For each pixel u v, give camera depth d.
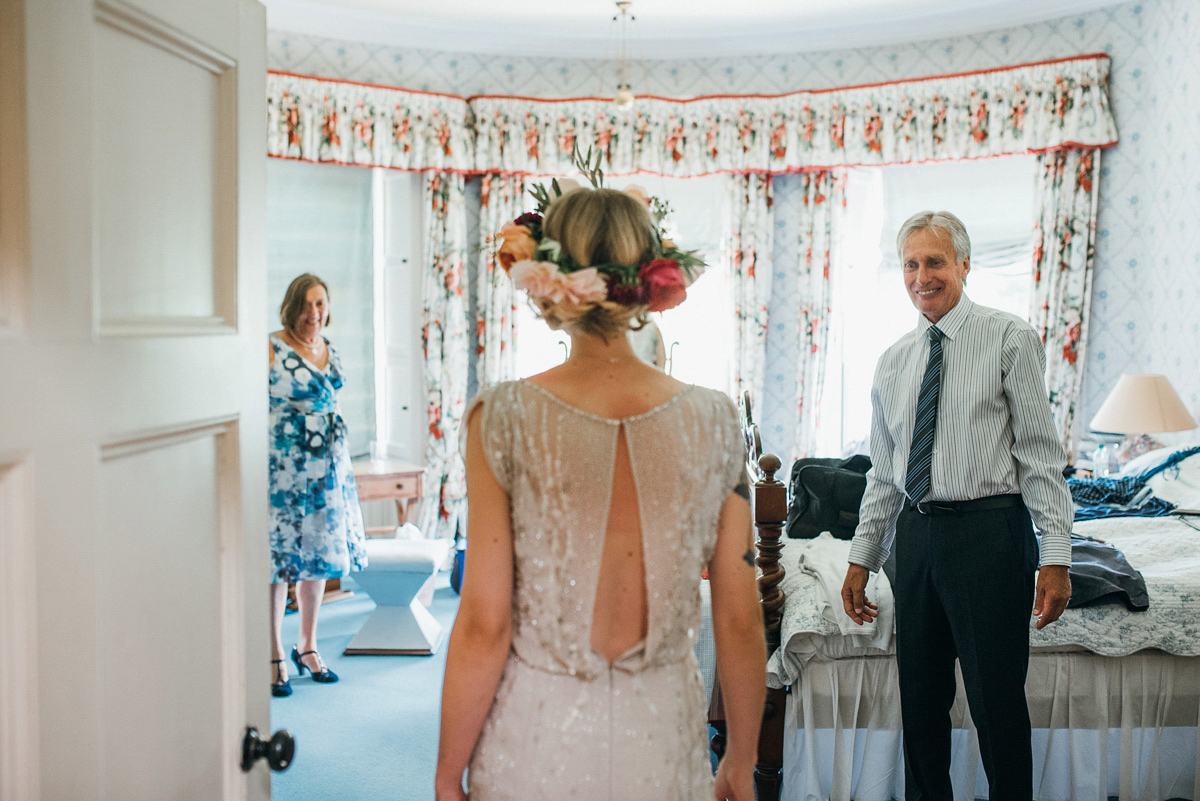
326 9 5.50
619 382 1.25
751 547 1.34
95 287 0.90
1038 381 2.24
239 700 1.21
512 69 6.09
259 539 1.27
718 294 6.16
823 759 2.79
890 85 5.61
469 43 5.96
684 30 5.82
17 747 0.81
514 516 1.22
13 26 0.79
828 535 3.43
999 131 5.37
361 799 2.90
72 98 0.86
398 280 6.03
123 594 0.96
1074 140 5.15
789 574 2.96
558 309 1.24
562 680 1.19
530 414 1.22
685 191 6.12
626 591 1.20
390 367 6.13
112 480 0.95
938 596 2.34
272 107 5.41
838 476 3.47
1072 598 2.68
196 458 1.12
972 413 2.26
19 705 0.81
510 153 5.94
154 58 1.02
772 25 5.71
